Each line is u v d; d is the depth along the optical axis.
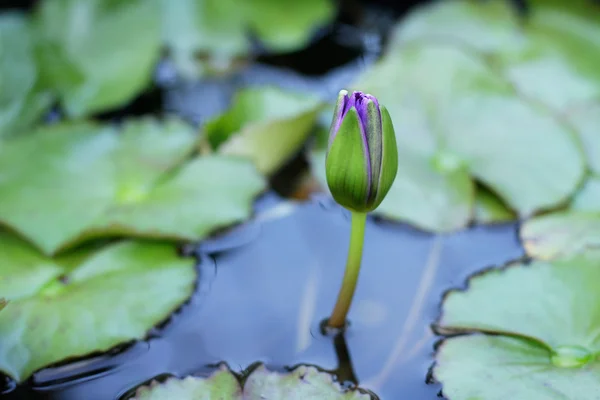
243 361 1.37
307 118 1.49
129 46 1.61
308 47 1.68
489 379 1.33
